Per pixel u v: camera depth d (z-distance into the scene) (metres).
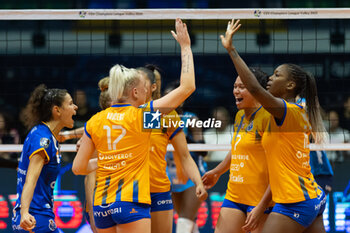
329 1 42.47
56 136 14.42
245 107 14.16
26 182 13.13
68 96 14.43
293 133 12.67
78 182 23.09
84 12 19.16
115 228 12.30
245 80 12.16
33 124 14.31
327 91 34.72
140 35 36.78
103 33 36.81
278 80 13.71
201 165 19.25
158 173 14.18
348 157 24.95
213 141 26.89
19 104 32.19
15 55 35.69
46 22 36.75
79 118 30.94
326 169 18.02
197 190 13.86
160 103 12.17
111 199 11.91
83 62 35.19
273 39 34.84
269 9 18.75
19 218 13.79
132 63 36.16
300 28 36.78
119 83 12.38
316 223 13.43
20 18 19.19
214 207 22.34
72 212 21.97
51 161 13.82
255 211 13.30
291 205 12.62
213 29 35.69
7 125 29.20
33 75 35.16
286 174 12.70
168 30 36.78
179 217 17.09
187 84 12.20
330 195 22.14
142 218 11.88
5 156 21.36
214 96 34.00
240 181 14.16
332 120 27.77
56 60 35.41
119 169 12.01
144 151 12.19
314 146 17.95
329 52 36.78
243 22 35.88
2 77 34.56
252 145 13.92
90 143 12.52
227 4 41.94
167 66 36.00
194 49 35.56
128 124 12.09
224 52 35.41
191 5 42.62
